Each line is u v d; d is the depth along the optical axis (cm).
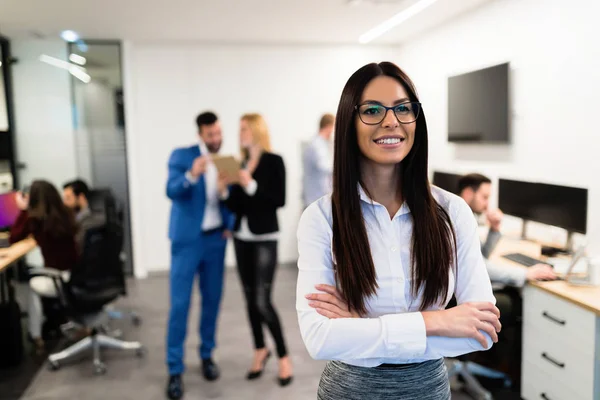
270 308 303
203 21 473
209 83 581
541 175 377
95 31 509
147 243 588
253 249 298
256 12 443
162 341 385
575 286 253
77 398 298
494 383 306
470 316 105
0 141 550
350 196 111
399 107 107
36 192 349
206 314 317
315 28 509
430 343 104
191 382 314
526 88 390
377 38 568
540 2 369
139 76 569
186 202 295
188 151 300
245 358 348
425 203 113
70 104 562
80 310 327
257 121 291
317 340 106
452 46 492
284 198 296
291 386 306
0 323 340
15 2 398
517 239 368
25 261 559
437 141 533
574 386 237
